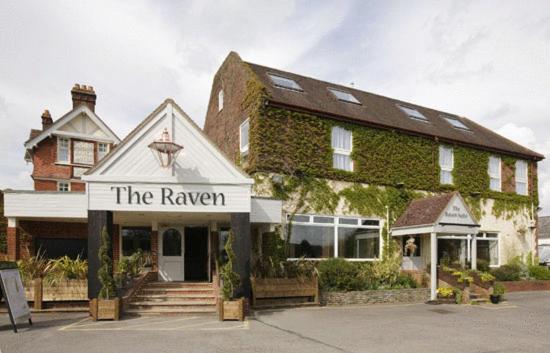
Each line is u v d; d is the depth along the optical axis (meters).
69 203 13.48
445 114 24.91
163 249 16.08
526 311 12.98
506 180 22.58
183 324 10.13
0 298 10.20
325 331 9.41
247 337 8.70
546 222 42.84
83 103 22.16
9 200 13.23
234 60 18.88
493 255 21.55
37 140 20.92
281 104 15.90
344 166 17.41
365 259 17.16
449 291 14.99
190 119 11.96
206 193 11.77
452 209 16.28
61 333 9.07
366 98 21.53
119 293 12.09
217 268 13.45
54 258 15.30
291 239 15.57
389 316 11.65
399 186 18.48
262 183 15.22
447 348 7.93
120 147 11.53
